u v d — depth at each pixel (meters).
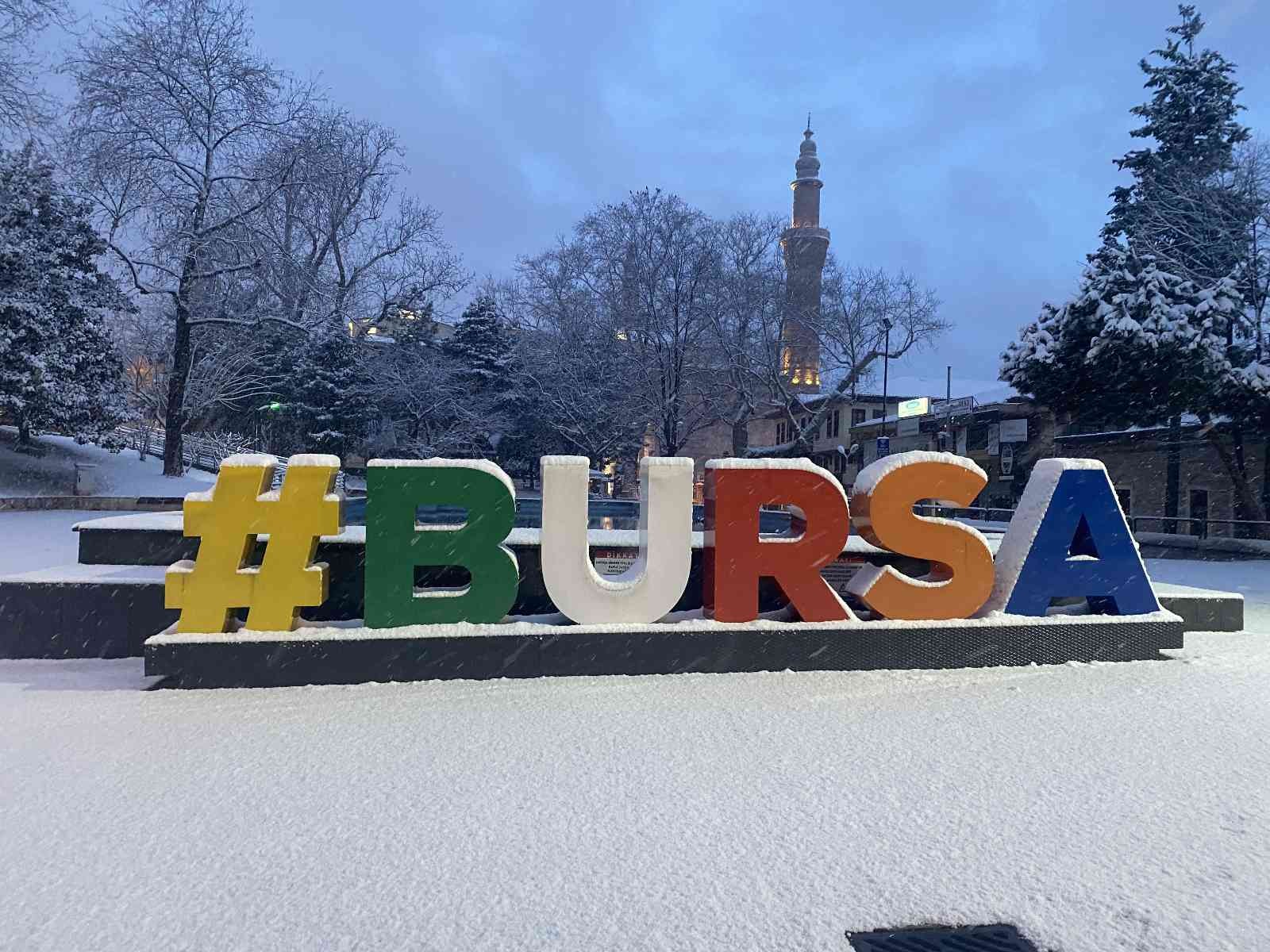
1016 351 21.78
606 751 4.38
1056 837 3.42
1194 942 2.68
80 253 27.31
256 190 28.58
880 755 4.36
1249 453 21.47
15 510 20.55
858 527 6.64
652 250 33.88
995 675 6.00
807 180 88.25
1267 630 7.84
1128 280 19.52
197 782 3.93
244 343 33.09
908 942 2.68
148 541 6.95
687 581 6.06
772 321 34.81
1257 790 3.93
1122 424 21.98
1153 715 5.10
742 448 36.81
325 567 5.87
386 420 37.53
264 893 2.94
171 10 26.47
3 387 24.27
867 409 49.84
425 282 36.03
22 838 3.35
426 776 4.02
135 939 2.65
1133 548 6.54
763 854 3.25
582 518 5.91
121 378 29.17
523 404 39.44
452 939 2.67
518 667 5.76
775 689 5.58
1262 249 19.47
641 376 34.47
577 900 2.91
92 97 25.81
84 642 6.52
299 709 5.06
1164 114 23.36
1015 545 6.58
